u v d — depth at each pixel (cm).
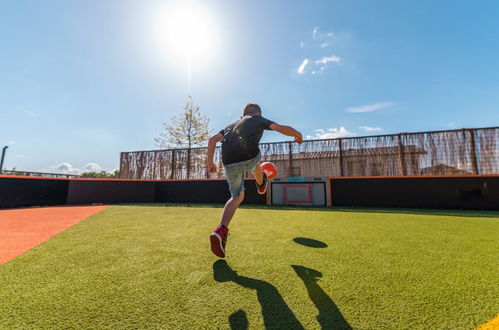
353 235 216
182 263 137
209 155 152
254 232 229
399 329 73
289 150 754
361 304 89
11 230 240
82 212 410
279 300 92
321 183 580
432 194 503
